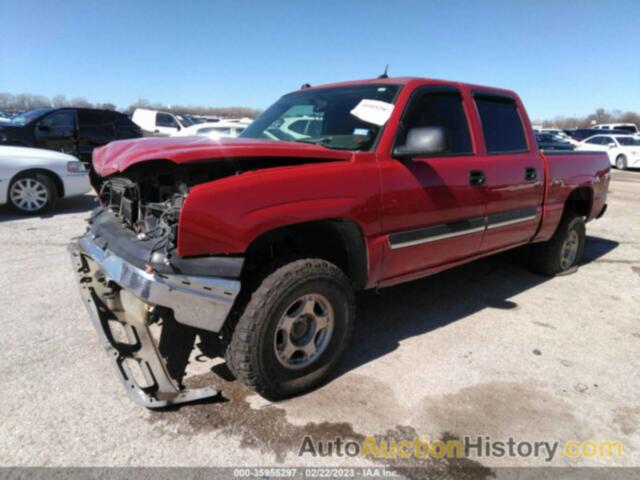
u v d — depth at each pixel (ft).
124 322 9.24
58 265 15.98
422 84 11.09
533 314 13.37
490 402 8.96
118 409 8.32
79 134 36.83
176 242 7.43
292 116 12.09
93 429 7.79
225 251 7.66
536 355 10.89
